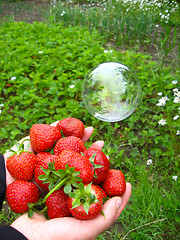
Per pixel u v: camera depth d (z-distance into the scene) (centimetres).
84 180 19
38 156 23
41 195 24
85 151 23
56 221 18
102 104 34
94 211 18
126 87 33
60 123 27
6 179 24
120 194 22
